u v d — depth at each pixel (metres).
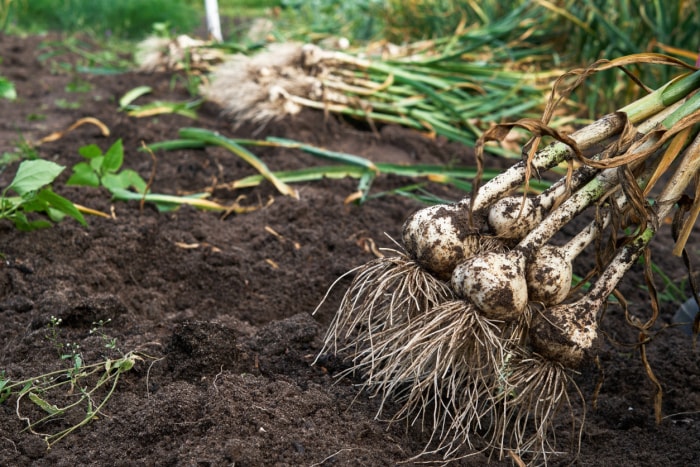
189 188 1.47
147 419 0.96
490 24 2.24
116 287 1.19
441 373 0.99
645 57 1.00
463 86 1.91
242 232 1.33
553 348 0.96
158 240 1.25
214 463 0.90
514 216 0.96
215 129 1.78
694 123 0.95
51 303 1.09
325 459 0.93
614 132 0.97
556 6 2.19
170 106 1.80
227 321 1.13
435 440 0.99
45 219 1.27
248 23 3.23
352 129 1.82
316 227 1.36
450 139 1.77
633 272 1.35
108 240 1.23
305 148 1.59
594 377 1.11
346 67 1.88
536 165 0.96
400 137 1.74
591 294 0.97
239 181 1.46
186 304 1.19
